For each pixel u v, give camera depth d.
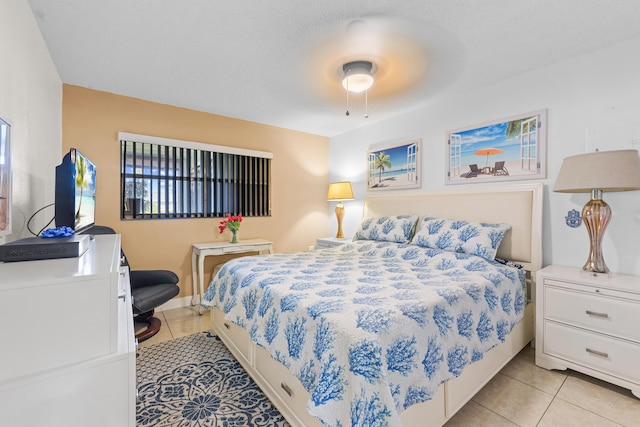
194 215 3.48
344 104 3.27
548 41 2.06
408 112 3.50
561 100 2.35
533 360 2.16
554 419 1.54
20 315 0.78
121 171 3.03
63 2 1.66
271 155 4.06
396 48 2.14
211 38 2.02
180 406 1.66
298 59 2.30
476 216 2.75
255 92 2.95
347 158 4.36
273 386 1.64
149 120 3.17
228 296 2.20
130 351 0.92
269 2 1.67
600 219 2.00
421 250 2.59
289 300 1.54
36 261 1.05
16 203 1.54
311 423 1.32
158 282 2.71
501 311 1.87
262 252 3.98
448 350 1.41
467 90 2.88
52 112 2.34
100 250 1.32
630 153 1.82
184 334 2.63
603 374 1.80
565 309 1.96
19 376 0.78
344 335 1.17
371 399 1.03
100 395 0.88
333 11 1.74
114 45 2.10
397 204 3.46
